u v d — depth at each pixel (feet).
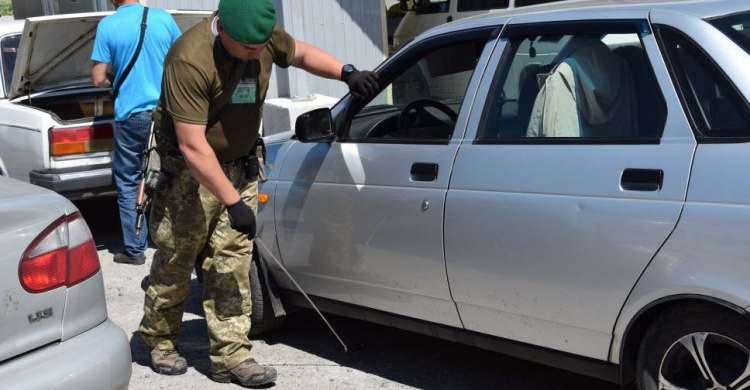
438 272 12.96
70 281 10.30
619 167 11.10
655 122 11.06
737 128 10.36
